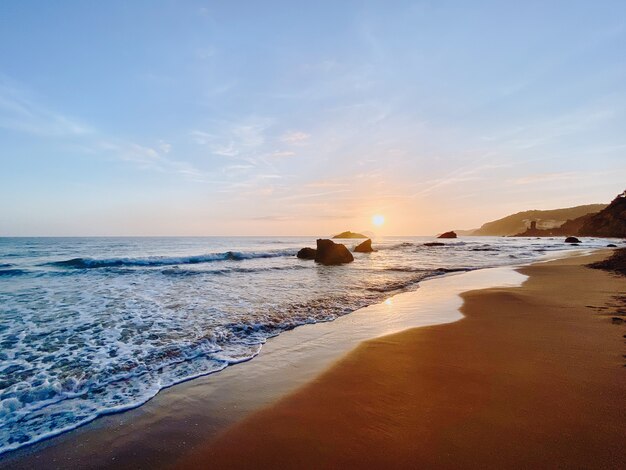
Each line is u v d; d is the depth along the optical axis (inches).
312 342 271.0
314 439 135.7
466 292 487.8
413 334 279.3
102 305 402.3
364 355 233.1
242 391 183.3
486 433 132.6
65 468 123.3
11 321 327.3
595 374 185.5
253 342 272.1
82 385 192.9
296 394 176.7
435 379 187.2
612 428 132.0
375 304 418.6
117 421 155.1
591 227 4820.4
